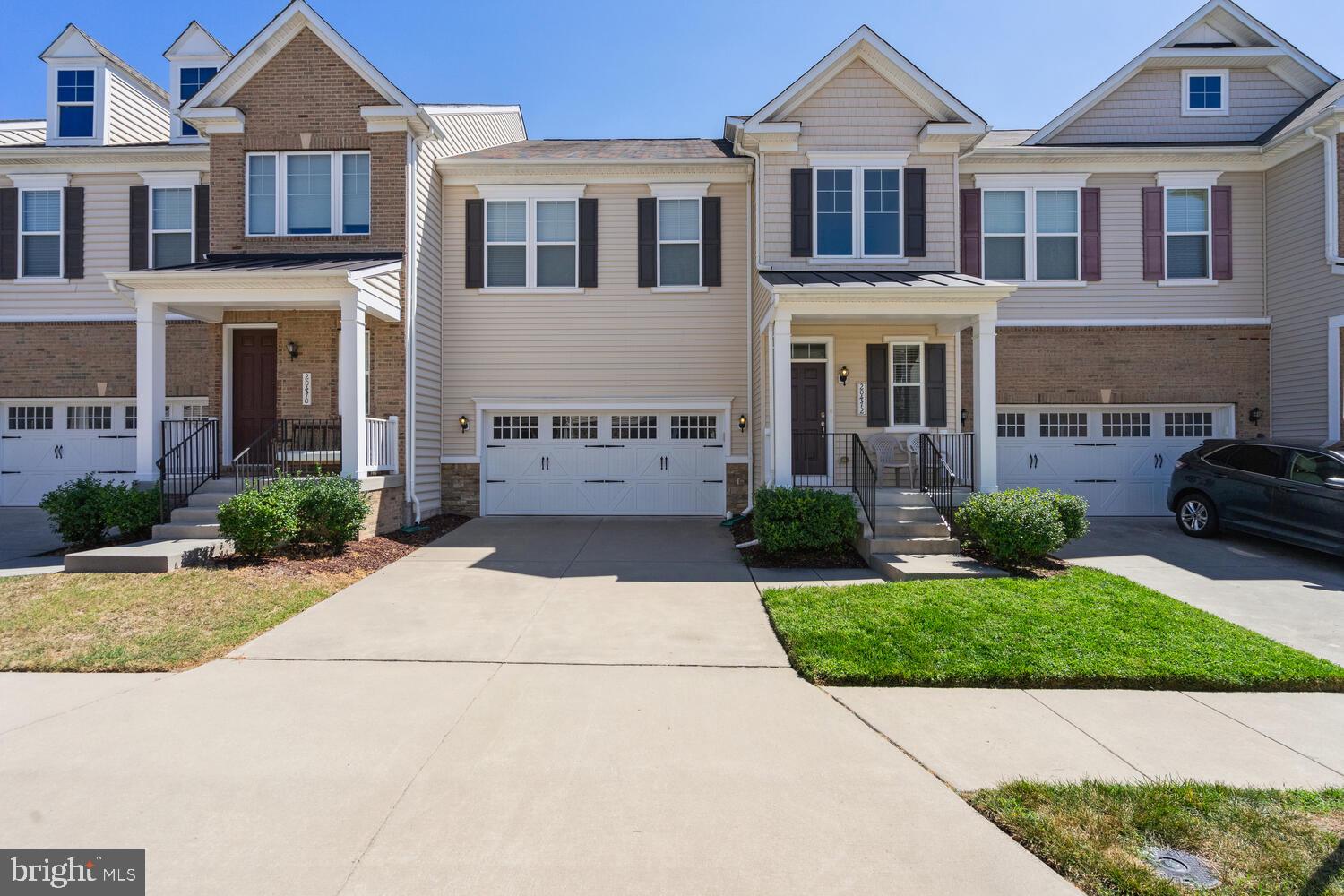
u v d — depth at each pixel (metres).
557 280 13.39
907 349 12.46
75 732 4.23
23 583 7.44
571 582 8.15
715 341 13.31
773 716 4.57
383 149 11.95
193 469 10.84
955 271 11.99
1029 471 13.14
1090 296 13.11
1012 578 7.89
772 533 9.12
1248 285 13.04
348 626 6.44
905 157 12.03
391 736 4.22
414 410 12.01
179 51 15.20
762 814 3.41
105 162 14.02
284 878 2.90
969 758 4.01
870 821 3.35
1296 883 2.90
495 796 3.55
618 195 13.38
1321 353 11.87
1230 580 8.18
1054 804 3.47
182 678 5.14
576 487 13.41
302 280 10.22
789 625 6.24
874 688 5.08
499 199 13.37
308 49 12.07
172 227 14.01
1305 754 4.08
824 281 10.57
